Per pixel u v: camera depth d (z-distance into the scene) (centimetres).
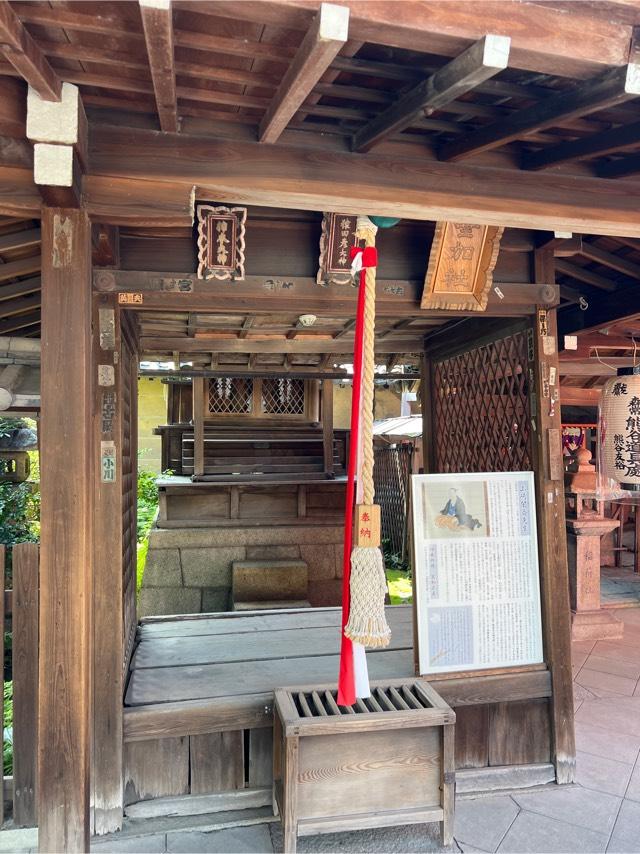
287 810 242
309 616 442
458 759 309
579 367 642
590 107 179
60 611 194
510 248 320
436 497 317
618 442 407
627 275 385
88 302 202
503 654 317
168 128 202
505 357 365
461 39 154
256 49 164
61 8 147
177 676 323
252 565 620
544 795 301
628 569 774
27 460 670
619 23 165
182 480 663
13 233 298
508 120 199
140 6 132
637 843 262
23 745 255
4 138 189
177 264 280
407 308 309
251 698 292
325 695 283
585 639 552
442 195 227
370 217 267
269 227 290
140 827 272
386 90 198
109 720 270
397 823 253
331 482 667
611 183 244
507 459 367
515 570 321
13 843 247
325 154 216
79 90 192
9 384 429
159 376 615
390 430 856
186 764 286
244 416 704
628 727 373
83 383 197
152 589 629
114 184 202
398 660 352
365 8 145
